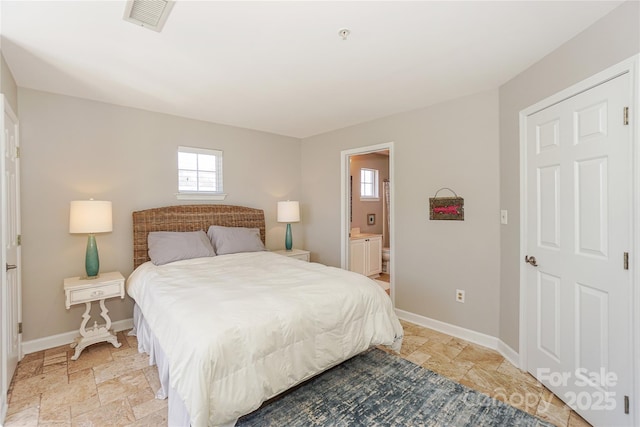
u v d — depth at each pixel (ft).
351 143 12.94
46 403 6.28
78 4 5.03
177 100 9.76
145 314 7.23
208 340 4.75
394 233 11.34
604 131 5.34
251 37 6.10
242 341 5.03
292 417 5.80
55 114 9.00
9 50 6.52
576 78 5.95
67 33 5.90
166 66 7.37
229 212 12.48
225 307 5.64
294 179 15.16
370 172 19.45
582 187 5.82
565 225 6.25
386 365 7.77
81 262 9.42
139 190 10.58
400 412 5.96
